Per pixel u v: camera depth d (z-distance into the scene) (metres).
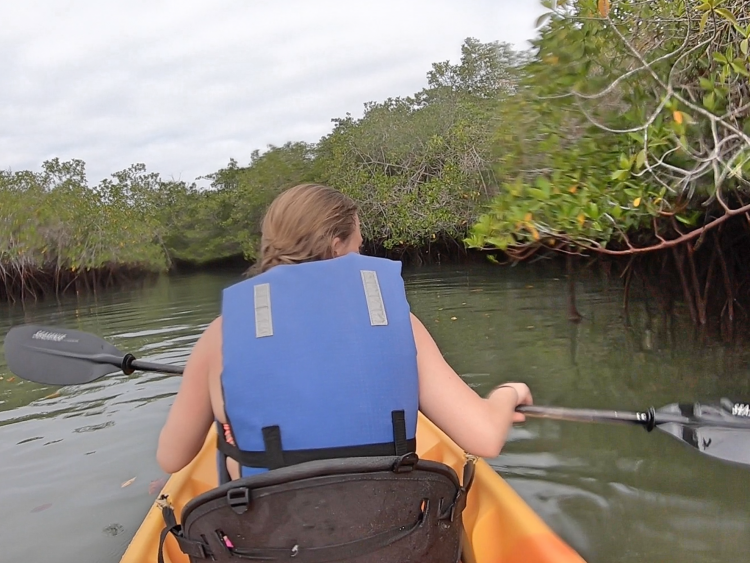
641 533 2.44
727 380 4.29
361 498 1.11
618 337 5.77
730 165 3.62
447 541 1.25
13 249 14.48
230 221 27.31
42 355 2.23
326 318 1.19
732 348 5.07
